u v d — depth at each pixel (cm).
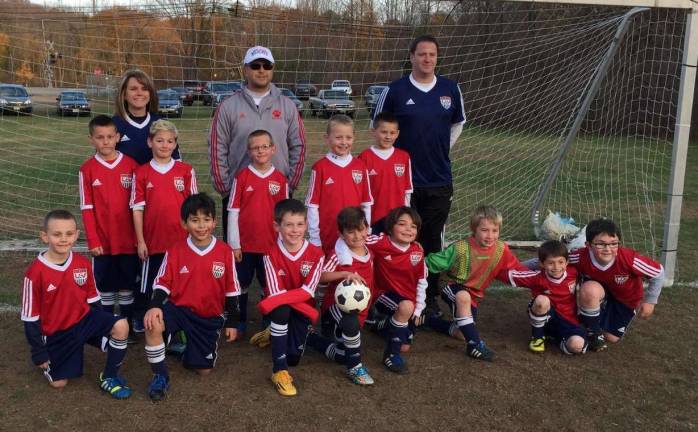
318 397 302
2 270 502
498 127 998
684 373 343
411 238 348
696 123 1550
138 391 304
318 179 383
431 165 414
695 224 730
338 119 381
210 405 291
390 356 339
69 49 820
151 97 386
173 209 362
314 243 380
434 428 277
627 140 1106
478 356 354
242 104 387
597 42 694
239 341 377
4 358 339
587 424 286
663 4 459
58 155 1170
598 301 361
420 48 394
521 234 670
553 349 375
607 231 361
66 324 297
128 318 382
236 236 366
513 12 900
